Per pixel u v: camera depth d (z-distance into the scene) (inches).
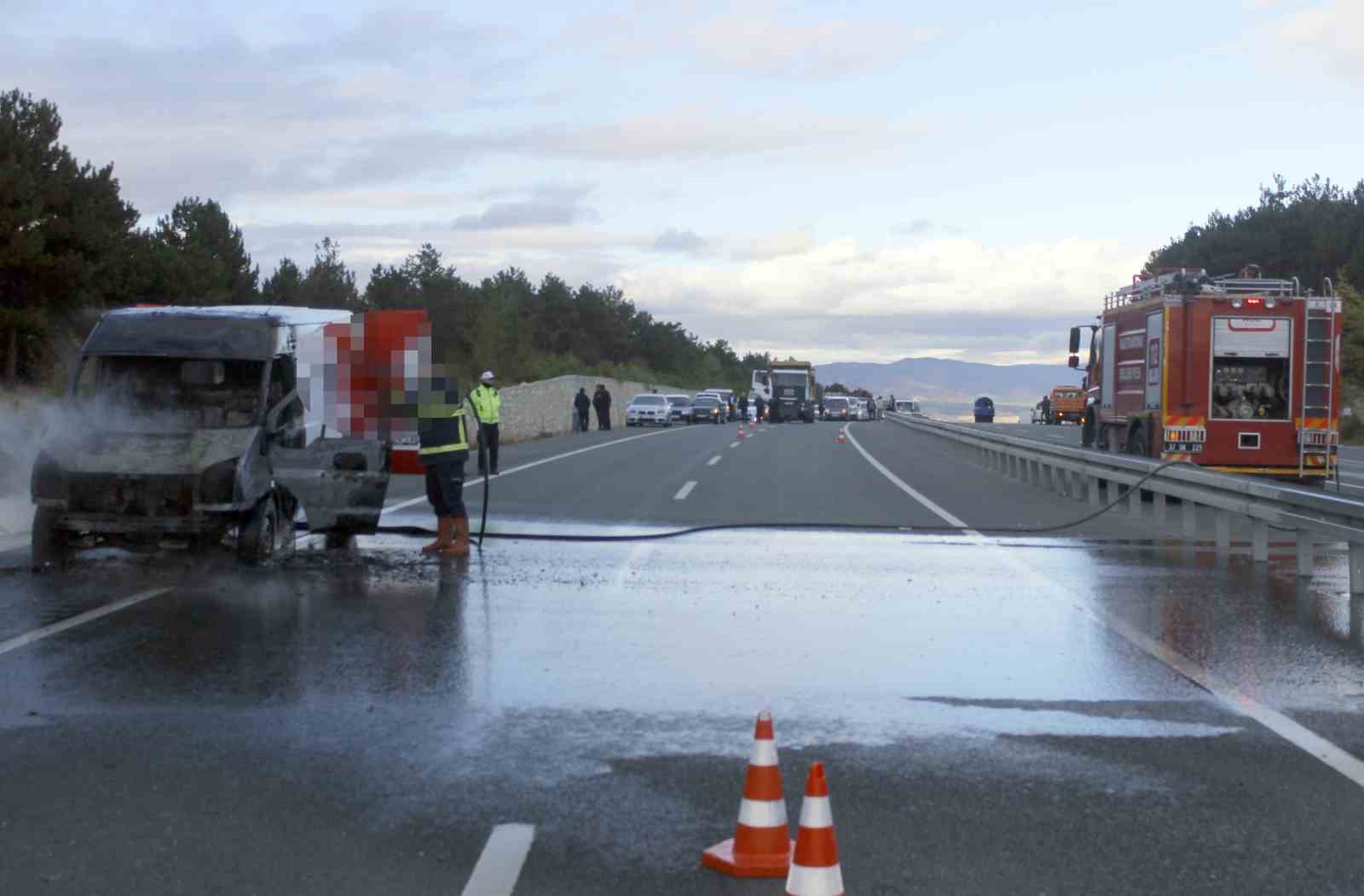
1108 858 201.2
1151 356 878.4
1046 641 366.3
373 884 187.8
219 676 312.5
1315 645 362.6
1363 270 2230.6
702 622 388.5
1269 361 844.6
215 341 487.5
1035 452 893.8
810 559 527.5
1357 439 2026.3
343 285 2258.9
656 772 242.7
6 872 191.2
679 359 4650.6
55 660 327.6
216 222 1840.6
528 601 420.2
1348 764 251.9
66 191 1174.3
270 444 483.5
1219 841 209.3
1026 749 260.1
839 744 262.8
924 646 358.0
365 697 293.9
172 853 199.0
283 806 221.1
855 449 1423.5
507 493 800.3
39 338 1141.7
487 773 240.4
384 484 531.8
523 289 3782.0
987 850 203.9
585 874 192.2
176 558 494.9
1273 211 2519.7
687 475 972.6
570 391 2156.7
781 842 193.5
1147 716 286.0
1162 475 644.1
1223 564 527.5
